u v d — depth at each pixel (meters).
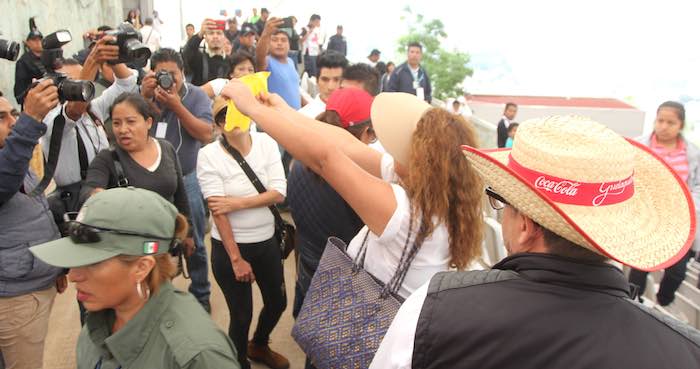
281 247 3.26
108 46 3.32
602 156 1.12
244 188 3.07
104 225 1.48
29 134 2.25
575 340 1.02
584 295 1.08
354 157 2.17
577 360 1.00
